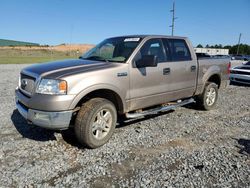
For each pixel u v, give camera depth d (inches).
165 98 209.3
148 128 203.2
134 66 179.8
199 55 285.3
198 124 218.2
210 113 257.6
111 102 167.5
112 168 136.4
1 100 284.8
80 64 171.2
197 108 269.1
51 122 145.5
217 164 143.6
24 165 136.9
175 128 205.5
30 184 119.2
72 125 162.9
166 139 180.9
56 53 2281.0
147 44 193.8
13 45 3747.5
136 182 123.2
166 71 203.9
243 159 151.1
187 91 231.8
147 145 168.9
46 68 163.0
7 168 133.3
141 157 150.6
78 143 168.2
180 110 265.4
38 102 146.6
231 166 141.6
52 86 145.6
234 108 282.8
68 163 140.8
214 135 192.2
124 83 173.0
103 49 204.5
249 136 191.6
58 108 144.0
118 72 168.7
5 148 157.6
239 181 126.3
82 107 156.3
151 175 130.0
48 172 130.4
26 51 2268.7
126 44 194.7
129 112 190.7
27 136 177.6
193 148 166.1
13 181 121.3
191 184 122.6
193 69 233.0
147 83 189.3
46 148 159.5
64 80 145.7
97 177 127.0
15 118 216.5
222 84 281.6
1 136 176.6
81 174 129.3
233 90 420.2
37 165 137.5
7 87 376.8
